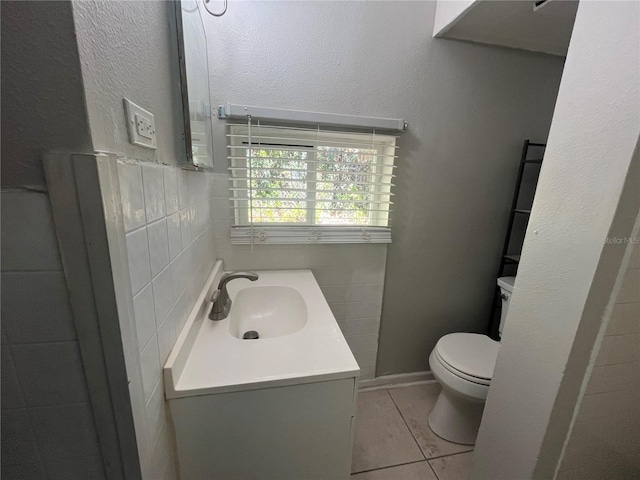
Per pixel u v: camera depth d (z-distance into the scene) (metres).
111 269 0.42
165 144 0.65
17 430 0.47
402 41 1.27
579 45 0.65
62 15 0.34
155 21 0.59
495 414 0.92
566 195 0.68
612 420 0.80
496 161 1.49
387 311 1.61
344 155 1.35
